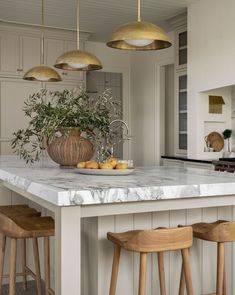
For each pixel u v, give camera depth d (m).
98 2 5.23
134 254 2.30
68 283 1.75
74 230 1.76
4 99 6.25
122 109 7.68
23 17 5.89
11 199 3.31
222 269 2.11
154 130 7.00
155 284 2.36
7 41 6.24
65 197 1.70
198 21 5.11
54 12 5.67
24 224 2.49
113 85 8.46
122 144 7.67
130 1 5.19
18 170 2.73
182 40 5.95
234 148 5.34
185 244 1.90
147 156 7.23
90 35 6.88
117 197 1.80
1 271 2.63
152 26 2.49
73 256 1.76
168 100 7.07
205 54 4.98
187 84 5.35
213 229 2.05
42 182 2.03
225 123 5.40
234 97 5.34
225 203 2.12
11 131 6.30
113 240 2.03
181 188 1.93
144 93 7.29
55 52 6.58
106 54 7.51
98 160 3.00
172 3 5.25
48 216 2.96
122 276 2.27
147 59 7.16
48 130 2.83
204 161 4.86
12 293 2.45
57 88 6.64
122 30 2.46
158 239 1.85
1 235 2.63
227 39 4.59
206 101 5.20
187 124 5.38
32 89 6.44
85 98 3.04
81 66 3.45
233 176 2.39
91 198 1.75
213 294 2.47
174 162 5.74
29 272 3.12
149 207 1.94
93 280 2.27
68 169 2.84
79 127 2.94
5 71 6.24
